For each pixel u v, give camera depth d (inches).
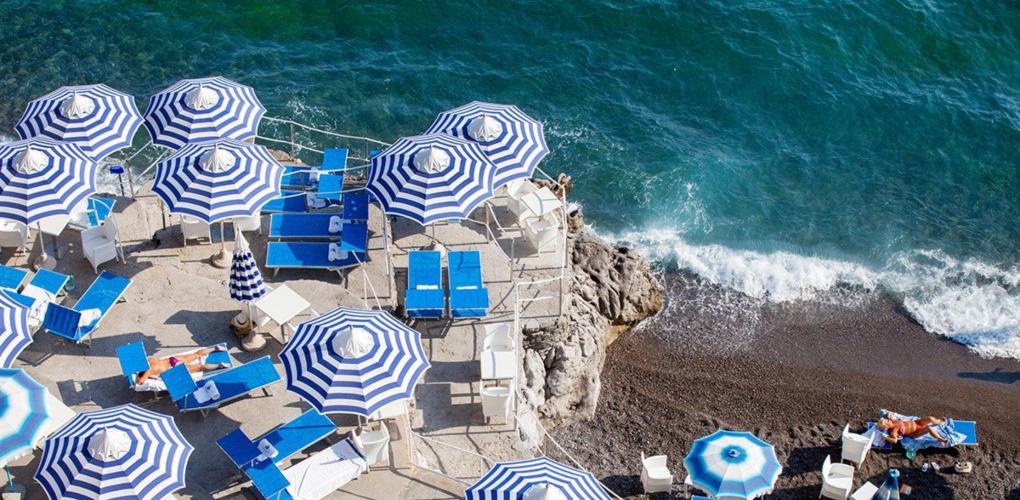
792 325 1416.1
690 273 1489.9
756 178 1644.9
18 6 1855.3
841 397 1298.0
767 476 1069.8
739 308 1437.0
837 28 1878.7
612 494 1102.4
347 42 1836.9
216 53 1798.7
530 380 1178.0
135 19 1849.2
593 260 1354.6
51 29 1815.9
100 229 1188.5
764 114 1752.0
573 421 1219.2
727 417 1254.9
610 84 1782.7
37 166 1109.7
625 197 1599.4
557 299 1216.8
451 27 1871.3
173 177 1127.6
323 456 983.0
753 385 1307.8
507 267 1251.2
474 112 1282.0
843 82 1798.7
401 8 1892.2
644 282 1402.6
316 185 1346.0
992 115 1764.3
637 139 1691.7
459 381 1120.8
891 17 1898.4
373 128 1684.3
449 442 1061.8
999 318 1443.2
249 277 1071.6
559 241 1295.5
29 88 1704.0
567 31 1872.5
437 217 1122.7
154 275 1187.9
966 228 1590.8
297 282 1202.0
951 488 1175.0
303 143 1643.7
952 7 1930.4
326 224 1261.1
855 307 1456.7
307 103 1711.4
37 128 1217.4
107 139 1221.1
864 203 1619.1
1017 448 1235.9
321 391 951.0
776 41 1850.4
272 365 1055.0
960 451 1217.4
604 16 1891.0
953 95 1793.8
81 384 1056.8
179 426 1022.4
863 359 1365.7
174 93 1267.2
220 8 1876.2
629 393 1275.8
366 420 1038.4
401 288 1221.7
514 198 1299.2
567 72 1800.0
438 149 1158.3
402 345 994.7
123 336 1109.1
